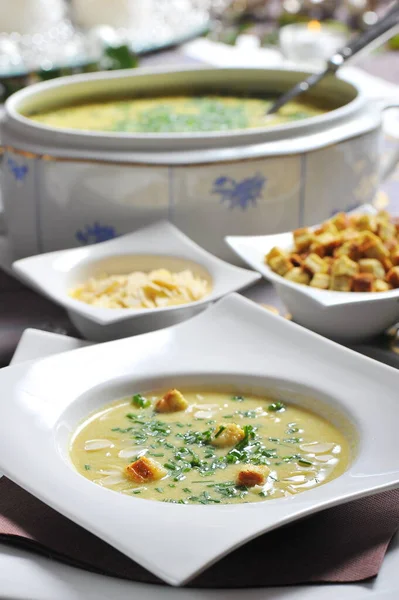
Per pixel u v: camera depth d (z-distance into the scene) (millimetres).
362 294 978
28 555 799
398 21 1251
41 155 1123
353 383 884
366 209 1116
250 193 1119
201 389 913
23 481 797
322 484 818
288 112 1281
